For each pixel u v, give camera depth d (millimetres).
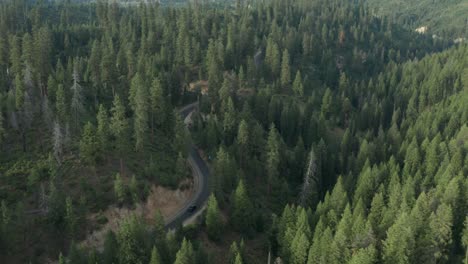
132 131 100188
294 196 98500
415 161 98250
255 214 83188
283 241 74875
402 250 66812
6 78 121500
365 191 86750
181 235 74438
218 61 151375
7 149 89000
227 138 111500
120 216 79688
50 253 71938
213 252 74625
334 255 68312
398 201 79875
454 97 138250
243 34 172875
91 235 75688
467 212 77750
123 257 63312
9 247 67188
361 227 71438
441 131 122625
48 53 138750
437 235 71250
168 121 106750
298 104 144500
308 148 118188
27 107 93875
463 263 70062
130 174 87625
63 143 89438
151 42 159375
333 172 105375
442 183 83375
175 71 136875
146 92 104375
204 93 145500
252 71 151250
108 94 123188
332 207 81438
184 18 183875
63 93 95438
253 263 75562
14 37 123375
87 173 84938
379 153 110500
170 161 96375
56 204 72375
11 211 74812
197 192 93375
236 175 91938
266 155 100062
